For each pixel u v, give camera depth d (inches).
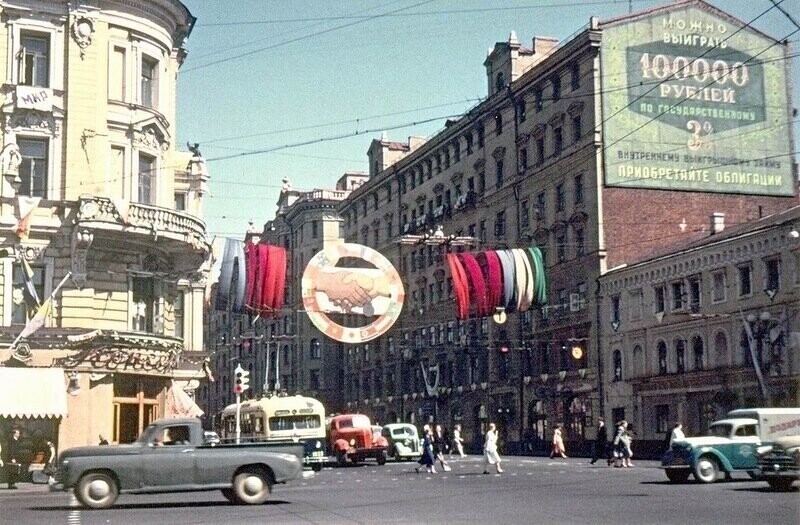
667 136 2496.3
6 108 1572.3
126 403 1647.4
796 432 1237.1
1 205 1561.3
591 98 2460.6
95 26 1637.6
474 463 1983.3
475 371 3078.2
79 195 1592.0
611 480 1299.2
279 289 1386.6
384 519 788.6
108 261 1636.3
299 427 1777.8
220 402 5246.1
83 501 941.8
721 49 2549.2
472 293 1539.1
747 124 2551.7
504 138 2940.5
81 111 1612.9
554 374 2628.0
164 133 1744.6
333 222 4458.7
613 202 2443.4
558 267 2628.0
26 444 1542.8
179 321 2065.7
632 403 2300.7
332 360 4288.9
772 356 1855.3
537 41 3016.7
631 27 2495.1
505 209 2935.5
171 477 955.3
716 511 832.9
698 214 2497.5
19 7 1596.9
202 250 1743.4
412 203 3595.0
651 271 2255.2
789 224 1835.6
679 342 2174.0
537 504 923.4
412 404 3491.6
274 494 1107.9
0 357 1530.5
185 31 1834.4
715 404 2026.3
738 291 1983.3
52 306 1569.9
